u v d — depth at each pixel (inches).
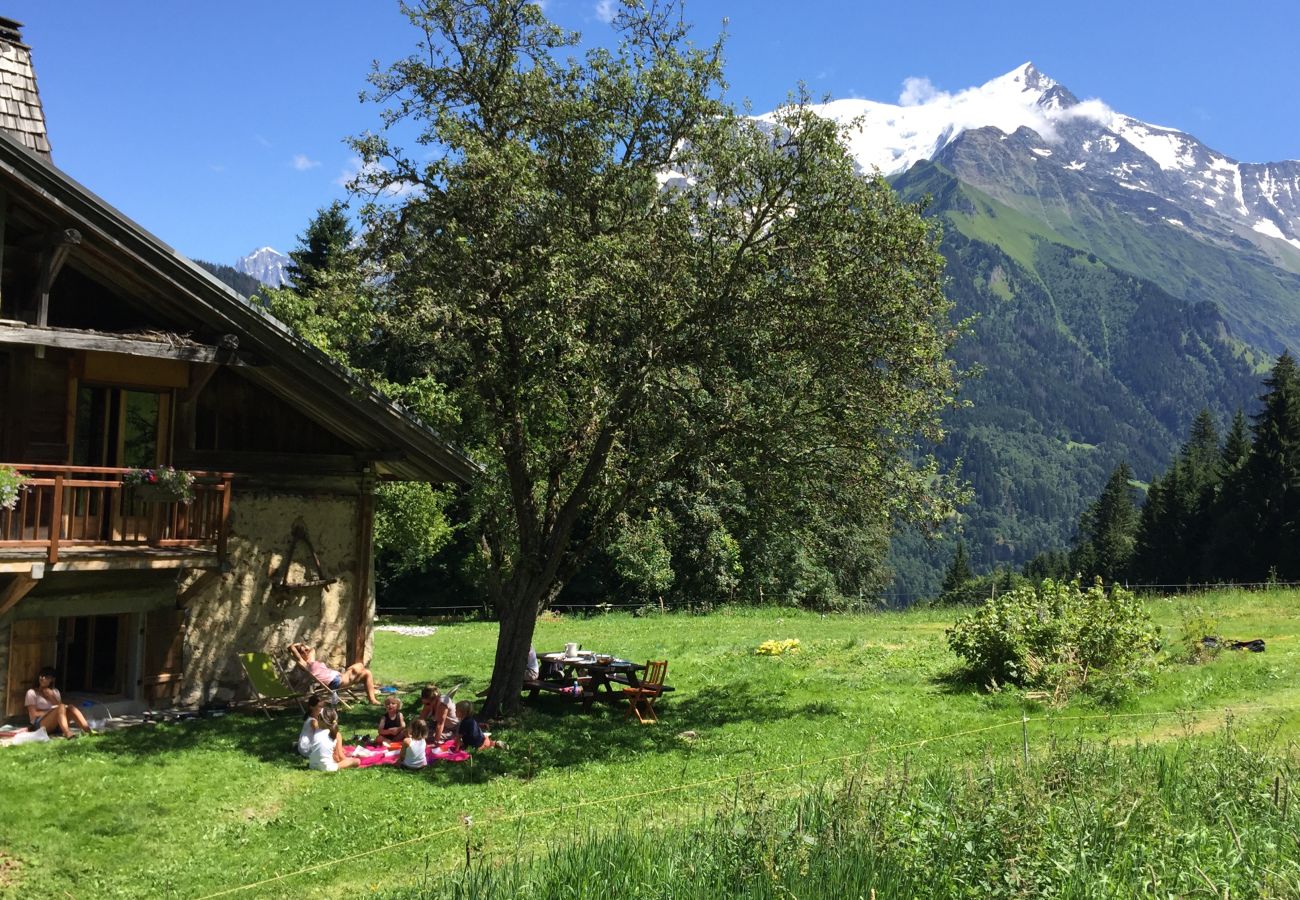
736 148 655.8
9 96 643.5
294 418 762.8
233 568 711.1
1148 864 288.5
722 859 313.1
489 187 641.0
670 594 1807.3
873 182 671.8
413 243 704.4
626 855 328.2
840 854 303.3
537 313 608.1
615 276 625.3
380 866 422.3
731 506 756.0
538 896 307.0
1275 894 273.0
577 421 714.8
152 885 397.7
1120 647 712.4
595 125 684.7
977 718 661.9
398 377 1507.1
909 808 337.4
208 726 642.2
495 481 810.2
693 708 770.2
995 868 285.0
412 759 576.4
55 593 622.5
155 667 678.5
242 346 678.5
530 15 695.1
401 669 984.9
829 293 650.8
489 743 633.0
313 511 772.6
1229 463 3326.8
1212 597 1216.2
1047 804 314.3
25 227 601.9
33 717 587.8
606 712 764.6
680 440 684.1
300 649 745.0
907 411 683.4
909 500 684.7
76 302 642.8
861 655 937.5
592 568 1930.4
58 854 412.8
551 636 1254.9
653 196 689.6
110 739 579.5
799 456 681.6
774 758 591.8
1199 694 663.8
